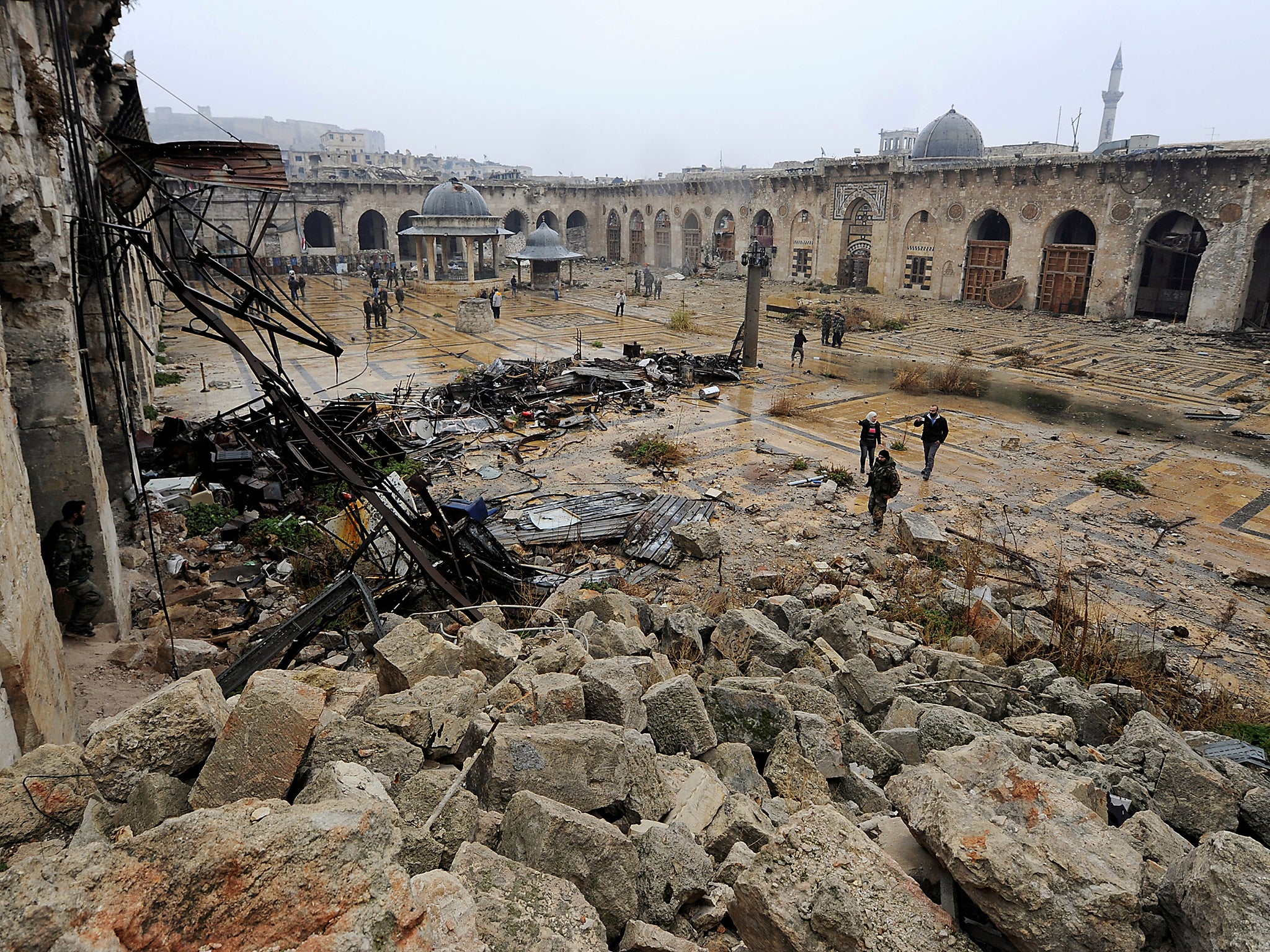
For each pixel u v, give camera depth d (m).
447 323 36.97
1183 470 17.44
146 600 10.33
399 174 69.00
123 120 15.05
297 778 4.20
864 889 3.42
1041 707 7.80
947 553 12.82
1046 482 16.72
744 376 26.50
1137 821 4.84
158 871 2.60
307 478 10.94
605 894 3.85
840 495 15.86
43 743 5.40
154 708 4.17
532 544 12.95
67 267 8.30
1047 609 10.80
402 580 10.22
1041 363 28.89
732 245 60.88
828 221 52.44
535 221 70.25
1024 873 3.36
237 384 24.16
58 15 8.98
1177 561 12.92
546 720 5.46
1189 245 36.44
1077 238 41.47
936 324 37.94
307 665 8.37
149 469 14.85
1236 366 28.16
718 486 16.19
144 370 19.89
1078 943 3.23
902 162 46.91
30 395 8.20
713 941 4.02
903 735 6.40
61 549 8.26
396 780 4.41
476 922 2.89
